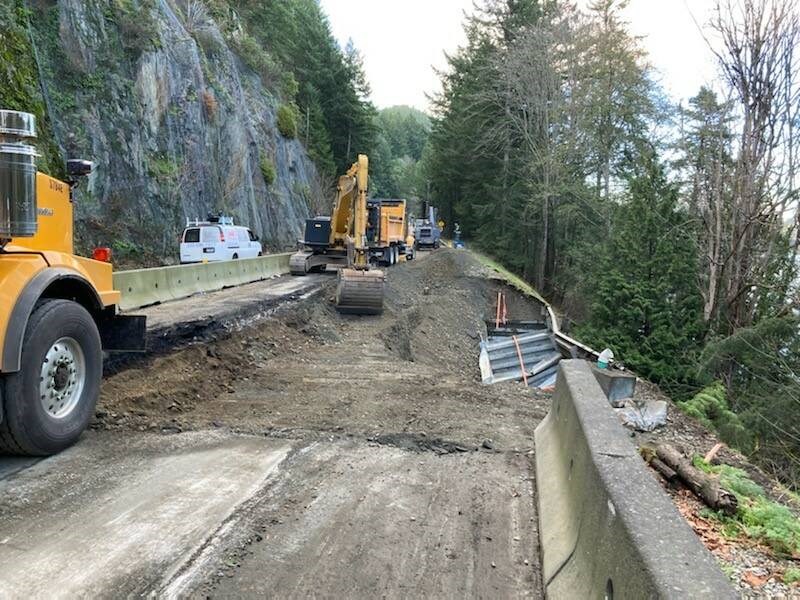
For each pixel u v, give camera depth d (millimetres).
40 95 18359
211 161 28156
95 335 5262
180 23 28578
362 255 17438
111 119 21406
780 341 15961
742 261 19016
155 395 6766
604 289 20844
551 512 3859
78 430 5059
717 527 4379
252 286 18453
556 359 18906
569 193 35250
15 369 4215
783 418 13727
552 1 37125
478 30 45875
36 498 4105
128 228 21250
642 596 2059
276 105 41938
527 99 36688
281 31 53594
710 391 13523
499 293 28641
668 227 21234
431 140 64438
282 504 4188
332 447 5473
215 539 3629
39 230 5109
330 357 10734
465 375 16734
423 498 4453
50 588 3062
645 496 2635
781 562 3898
